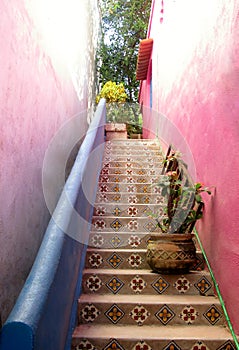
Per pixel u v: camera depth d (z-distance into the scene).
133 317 3.09
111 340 2.74
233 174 2.92
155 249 3.40
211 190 3.51
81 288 3.38
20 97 3.06
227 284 3.00
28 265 3.22
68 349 2.60
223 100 3.20
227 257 3.02
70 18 5.68
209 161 3.60
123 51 11.84
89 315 3.09
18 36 3.01
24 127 3.17
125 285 3.43
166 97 6.76
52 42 4.32
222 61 3.24
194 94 4.33
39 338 1.68
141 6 11.89
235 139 2.89
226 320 2.98
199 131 4.03
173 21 6.11
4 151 2.68
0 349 1.59
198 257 3.69
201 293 3.39
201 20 4.07
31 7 3.41
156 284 3.41
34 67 3.51
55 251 2.22
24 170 3.16
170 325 3.06
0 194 2.58
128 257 3.78
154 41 9.02
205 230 3.68
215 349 2.74
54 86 4.44
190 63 4.62
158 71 8.13
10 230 2.78
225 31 3.18
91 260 3.76
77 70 6.50
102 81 11.86
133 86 12.29
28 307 1.73
